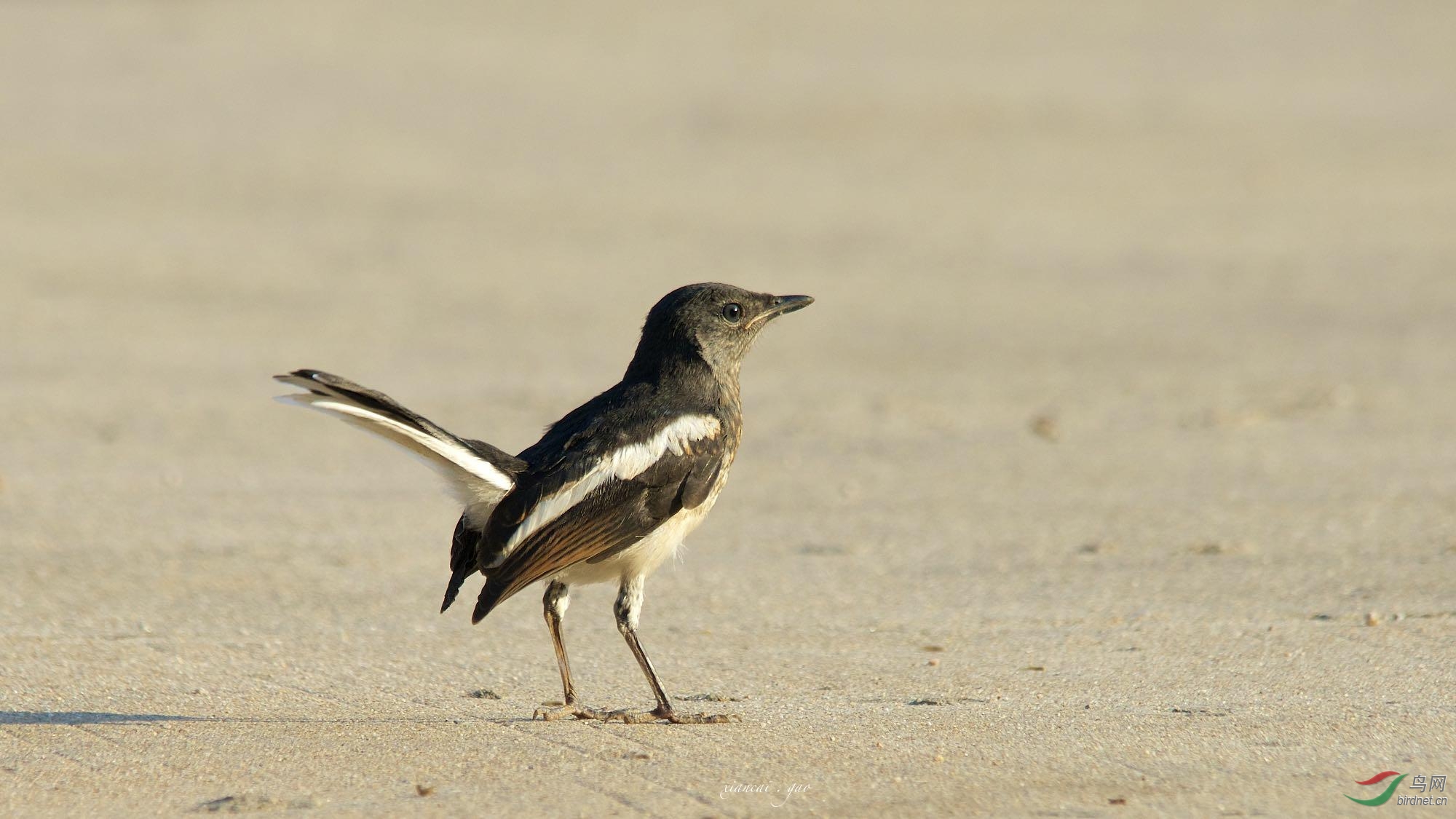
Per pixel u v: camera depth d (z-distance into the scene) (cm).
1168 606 1036
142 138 3666
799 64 4719
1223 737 749
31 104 3931
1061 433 1675
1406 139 3825
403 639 980
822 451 1616
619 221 3120
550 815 651
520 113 4131
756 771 705
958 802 661
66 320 2225
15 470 1472
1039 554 1201
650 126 4028
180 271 2581
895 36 5119
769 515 1352
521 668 917
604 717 797
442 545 1248
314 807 662
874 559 1199
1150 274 2694
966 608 1052
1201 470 1491
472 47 4866
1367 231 3008
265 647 955
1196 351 2131
